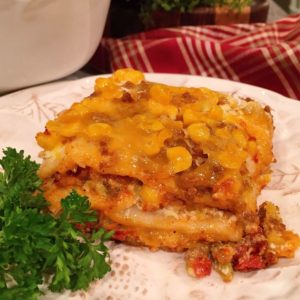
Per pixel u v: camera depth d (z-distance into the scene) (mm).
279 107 200
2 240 131
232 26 248
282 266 145
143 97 159
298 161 180
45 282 141
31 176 147
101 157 144
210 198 144
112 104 156
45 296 139
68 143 148
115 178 149
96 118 151
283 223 156
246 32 247
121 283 143
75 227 145
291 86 230
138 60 238
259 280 143
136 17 259
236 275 145
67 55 205
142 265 147
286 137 189
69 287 139
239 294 140
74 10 190
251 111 168
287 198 166
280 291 140
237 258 145
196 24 257
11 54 193
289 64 223
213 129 150
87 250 139
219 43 230
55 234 134
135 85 165
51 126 151
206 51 230
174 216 146
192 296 140
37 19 184
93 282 142
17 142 187
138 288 142
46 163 151
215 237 146
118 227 150
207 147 145
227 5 251
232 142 148
